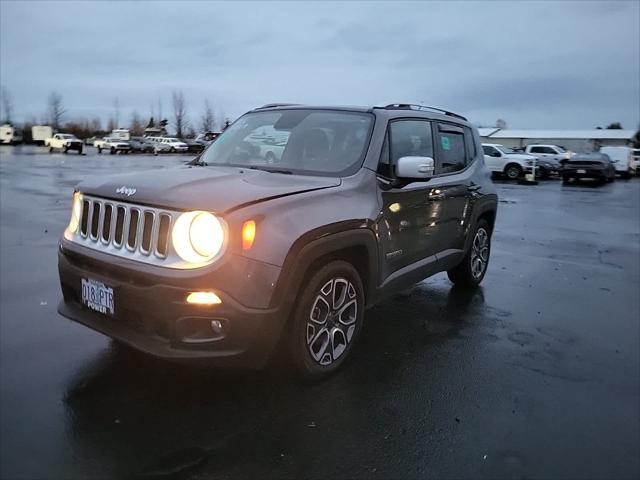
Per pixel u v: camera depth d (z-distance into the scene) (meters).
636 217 13.90
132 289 3.01
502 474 2.71
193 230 2.95
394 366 3.90
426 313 5.18
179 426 2.96
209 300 2.87
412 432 3.05
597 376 3.90
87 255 3.29
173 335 2.93
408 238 4.34
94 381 3.41
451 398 3.47
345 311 3.71
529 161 27.19
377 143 4.08
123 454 2.70
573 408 3.42
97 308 3.25
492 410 3.34
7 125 73.75
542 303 5.70
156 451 2.73
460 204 5.26
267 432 2.96
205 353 2.93
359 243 3.63
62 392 3.26
